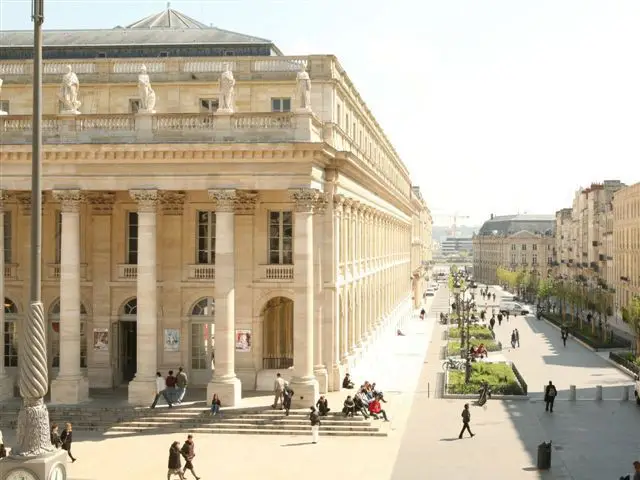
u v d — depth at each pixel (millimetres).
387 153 86750
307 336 42312
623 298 114438
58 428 38250
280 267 46844
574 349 80438
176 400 42344
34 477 19812
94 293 48000
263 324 48156
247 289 47125
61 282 43062
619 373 63156
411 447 37312
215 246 46156
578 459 35438
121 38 55656
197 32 56031
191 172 42188
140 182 42438
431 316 123125
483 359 70250
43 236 48469
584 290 105188
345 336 53125
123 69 49750
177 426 40281
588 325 98812
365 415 40812
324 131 47312
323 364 47000
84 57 54188
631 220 109875
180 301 47688
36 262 20875
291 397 41188
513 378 55969
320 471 33000
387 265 85812
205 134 42250
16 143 42688
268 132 42062
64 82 43281
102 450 36375
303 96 42250
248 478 31875
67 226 43031
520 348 81125
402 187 111938
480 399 48312
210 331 47812
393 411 45688
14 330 48406
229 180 42031
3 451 30141
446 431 40969
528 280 174750
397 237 102125
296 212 42219
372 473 32781
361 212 62344
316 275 45969
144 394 42281
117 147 41656
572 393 50438
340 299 52531
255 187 41906
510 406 48500
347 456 35500
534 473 33062
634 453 36562
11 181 43281
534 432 41031
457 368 61625
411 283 128250
